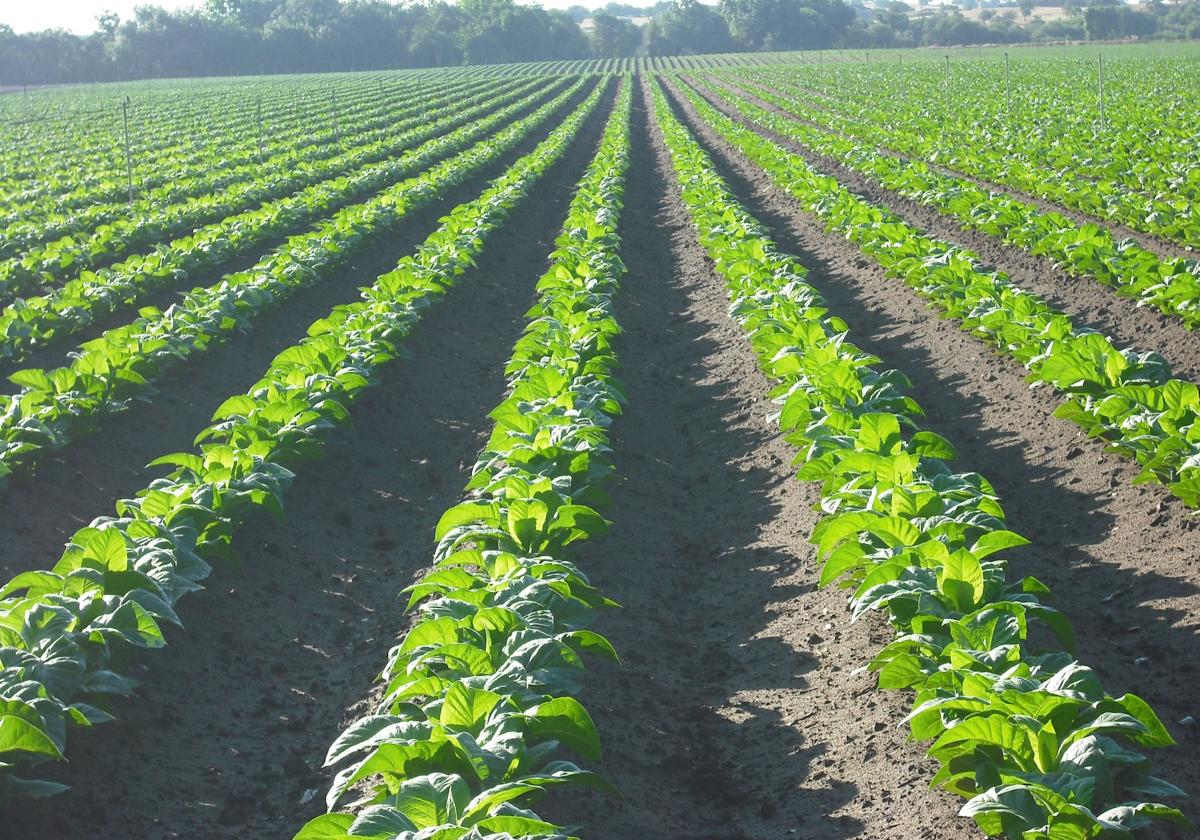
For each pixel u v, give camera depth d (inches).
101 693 324.2
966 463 523.5
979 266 775.7
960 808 254.5
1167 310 655.1
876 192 1282.0
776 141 1898.4
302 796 305.6
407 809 224.8
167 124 2635.3
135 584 346.6
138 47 6131.9
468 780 249.8
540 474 437.4
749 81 3821.4
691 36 7406.5
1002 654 273.3
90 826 281.1
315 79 5177.2
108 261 1013.2
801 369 553.0
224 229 1018.7
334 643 401.4
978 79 3161.9
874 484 398.3
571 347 625.3
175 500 405.4
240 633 393.4
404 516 519.8
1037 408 552.1
